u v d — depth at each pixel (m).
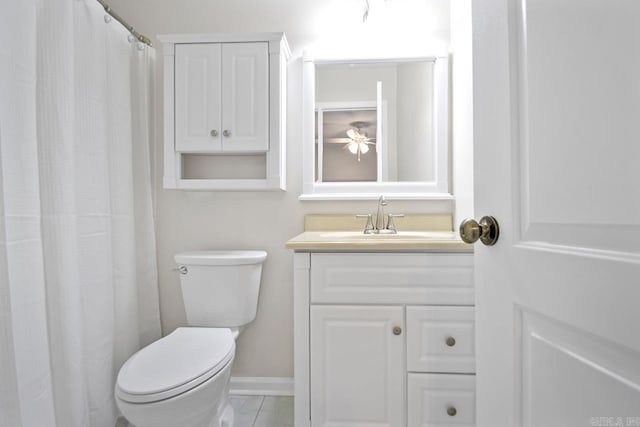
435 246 1.12
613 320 0.37
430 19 1.68
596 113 0.40
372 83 1.71
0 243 0.95
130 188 1.53
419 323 1.16
